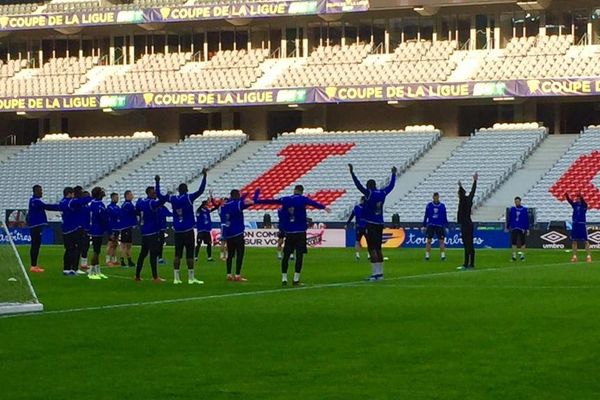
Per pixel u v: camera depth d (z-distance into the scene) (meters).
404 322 23.22
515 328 22.06
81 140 91.00
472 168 75.25
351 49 86.44
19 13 94.38
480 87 78.06
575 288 31.81
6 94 92.88
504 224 62.66
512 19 82.62
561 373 16.91
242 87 86.69
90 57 93.75
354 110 87.44
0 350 19.42
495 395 15.27
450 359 18.22
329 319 23.86
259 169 81.19
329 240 66.06
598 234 60.78
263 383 16.16
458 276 37.41
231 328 22.34
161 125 92.75
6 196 85.88
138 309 26.36
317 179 78.06
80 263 42.44
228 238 35.81
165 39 92.19
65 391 15.60
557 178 71.75
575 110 81.62
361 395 15.27
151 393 15.43
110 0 93.31
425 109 84.69
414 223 64.12
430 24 84.81
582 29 80.94
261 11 85.00
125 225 44.88
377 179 76.75
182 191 34.97
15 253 27.28
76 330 22.20
